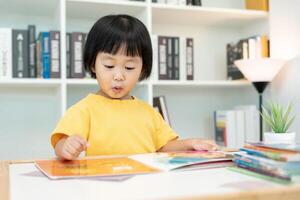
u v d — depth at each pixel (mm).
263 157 625
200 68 2219
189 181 538
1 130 1867
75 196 463
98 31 1142
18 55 1627
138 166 677
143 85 1816
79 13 1881
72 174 609
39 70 1655
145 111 1268
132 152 1165
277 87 1935
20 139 1895
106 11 1851
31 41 1647
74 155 785
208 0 2225
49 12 1879
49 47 1650
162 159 755
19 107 1895
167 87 2156
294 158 566
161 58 1856
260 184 500
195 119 2217
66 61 1688
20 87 1887
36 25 1906
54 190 505
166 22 2121
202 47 2229
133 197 439
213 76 2242
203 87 2234
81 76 1703
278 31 1919
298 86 1769
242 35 2283
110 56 1106
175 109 2180
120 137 1167
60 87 1674
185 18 2033
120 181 550
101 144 1145
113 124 1172
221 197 427
